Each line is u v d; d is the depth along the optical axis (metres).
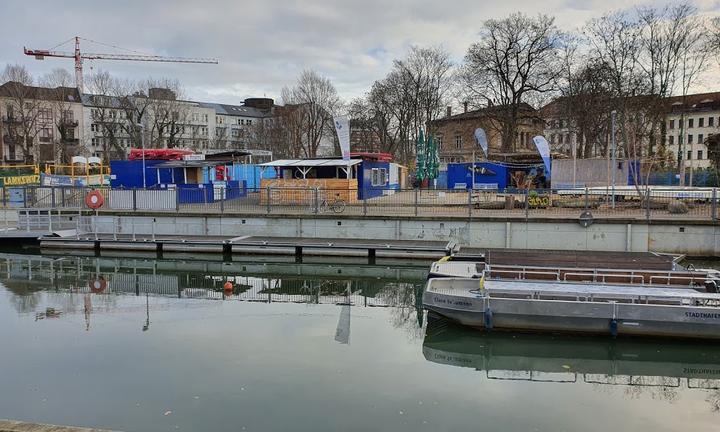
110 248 24.58
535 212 23.88
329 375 9.93
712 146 49.03
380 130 74.00
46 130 86.50
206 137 120.19
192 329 12.92
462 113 80.81
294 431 7.68
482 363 11.19
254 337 12.26
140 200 26.95
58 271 21.41
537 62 52.03
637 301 12.17
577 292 12.48
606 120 48.78
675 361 11.54
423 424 8.04
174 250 23.91
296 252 22.77
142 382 9.48
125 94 79.44
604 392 9.73
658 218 21.31
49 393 9.03
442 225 23.11
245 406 8.50
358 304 16.11
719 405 9.20
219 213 25.47
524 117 54.09
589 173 35.50
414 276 20.38
